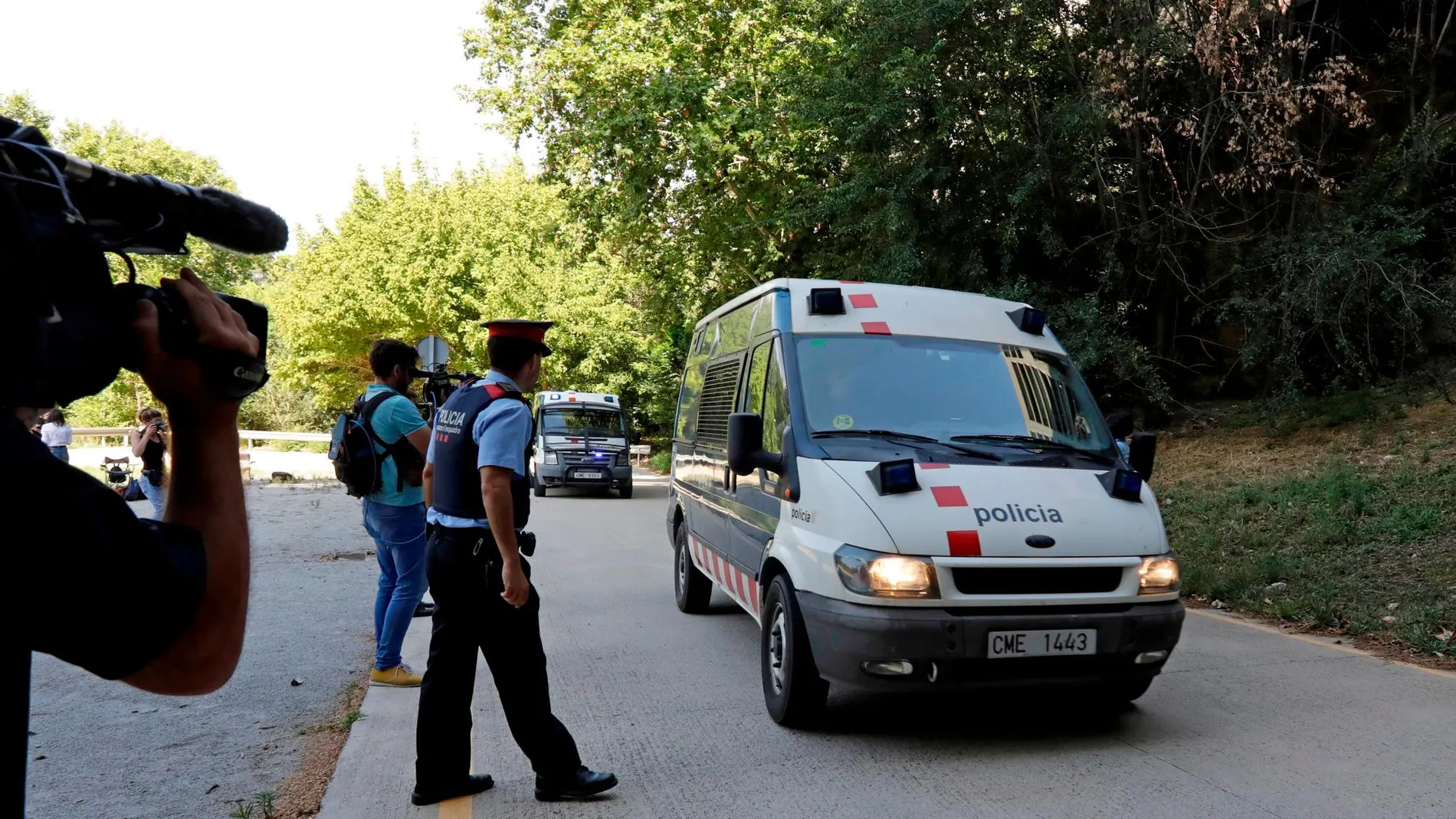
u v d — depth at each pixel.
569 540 13.03
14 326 0.90
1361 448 10.75
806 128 16.95
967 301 6.10
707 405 7.61
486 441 3.79
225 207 1.36
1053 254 12.86
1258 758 4.38
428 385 5.92
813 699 4.83
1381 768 4.23
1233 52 12.03
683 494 8.15
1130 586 4.51
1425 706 5.11
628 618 7.86
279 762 4.66
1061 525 4.52
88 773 4.50
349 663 6.57
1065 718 5.03
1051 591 4.46
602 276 34.12
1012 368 5.65
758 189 19.88
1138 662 4.50
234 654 1.20
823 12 14.98
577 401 21.67
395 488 5.59
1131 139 13.41
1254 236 12.77
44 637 1.00
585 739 4.83
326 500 19.33
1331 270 11.00
